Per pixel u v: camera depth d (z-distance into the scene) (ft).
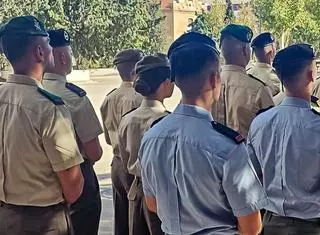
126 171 12.60
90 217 12.01
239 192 6.65
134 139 11.24
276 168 8.54
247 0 133.69
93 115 12.09
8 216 8.85
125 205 13.55
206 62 6.89
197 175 6.74
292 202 8.41
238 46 12.97
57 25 98.78
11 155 8.65
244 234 6.84
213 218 6.89
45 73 11.76
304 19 94.99
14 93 8.74
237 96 12.92
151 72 11.01
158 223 11.09
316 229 8.41
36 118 8.55
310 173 8.28
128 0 109.70
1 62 37.11
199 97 6.99
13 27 8.72
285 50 8.58
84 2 104.94
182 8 180.75
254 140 8.83
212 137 6.76
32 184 8.71
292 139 8.35
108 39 108.68
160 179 7.20
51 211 8.92
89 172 12.05
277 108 8.70
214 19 129.90
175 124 7.10
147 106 11.27
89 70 102.32
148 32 116.47
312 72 8.45
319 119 8.34
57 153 8.58
